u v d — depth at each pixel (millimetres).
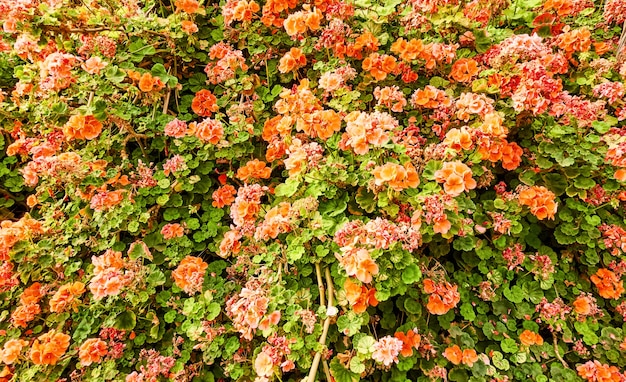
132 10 2498
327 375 1755
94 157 2307
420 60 2479
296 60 2562
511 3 2961
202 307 1942
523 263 2156
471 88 2459
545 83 2082
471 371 1946
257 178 2400
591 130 2367
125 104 2350
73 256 2242
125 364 1958
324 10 2629
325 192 2145
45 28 2115
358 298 1832
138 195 2279
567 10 2719
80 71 2311
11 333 2062
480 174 2104
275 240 2156
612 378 1900
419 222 1861
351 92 2387
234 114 2479
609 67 2512
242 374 1874
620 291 2121
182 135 2297
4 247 2021
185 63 2814
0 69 2760
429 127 2461
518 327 2129
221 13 2906
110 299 1931
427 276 2016
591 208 2262
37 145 2447
